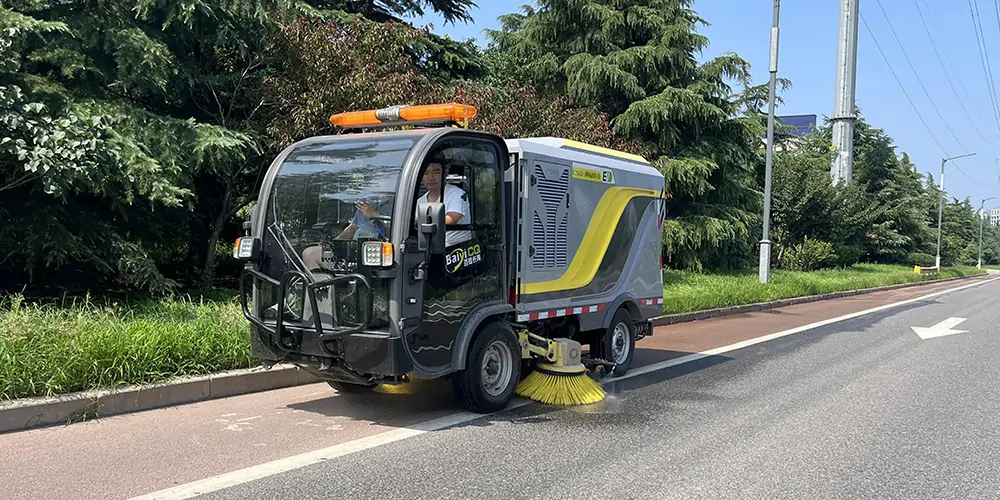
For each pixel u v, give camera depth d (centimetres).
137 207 1037
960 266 6956
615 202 838
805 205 3256
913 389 824
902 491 486
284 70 1181
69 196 935
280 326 594
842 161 3825
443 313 602
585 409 697
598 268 810
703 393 785
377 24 1219
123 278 1073
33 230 891
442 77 1741
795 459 552
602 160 819
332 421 622
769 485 491
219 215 1305
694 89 2194
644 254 905
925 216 6012
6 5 924
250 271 625
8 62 842
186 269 1394
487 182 652
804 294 2256
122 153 869
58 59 928
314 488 460
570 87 2166
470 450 552
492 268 658
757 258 3225
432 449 552
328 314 586
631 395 768
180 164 973
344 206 594
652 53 2150
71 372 609
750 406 725
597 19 2192
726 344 1173
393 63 1199
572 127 1519
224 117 1214
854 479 509
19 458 498
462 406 682
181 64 1088
